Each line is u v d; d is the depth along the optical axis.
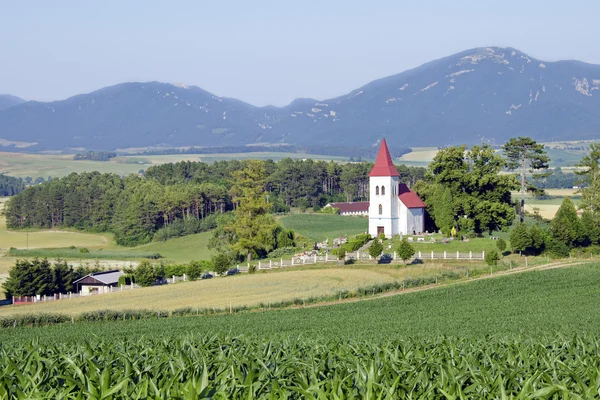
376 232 127.75
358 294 81.19
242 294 85.75
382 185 127.38
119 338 52.53
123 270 118.25
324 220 183.12
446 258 104.44
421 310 68.50
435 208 125.81
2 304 99.81
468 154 128.25
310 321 63.22
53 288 106.12
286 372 22.78
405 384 20.05
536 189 138.12
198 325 62.78
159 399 17.52
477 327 54.78
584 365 23.69
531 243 102.44
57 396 18.78
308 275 98.06
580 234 104.00
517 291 76.44
